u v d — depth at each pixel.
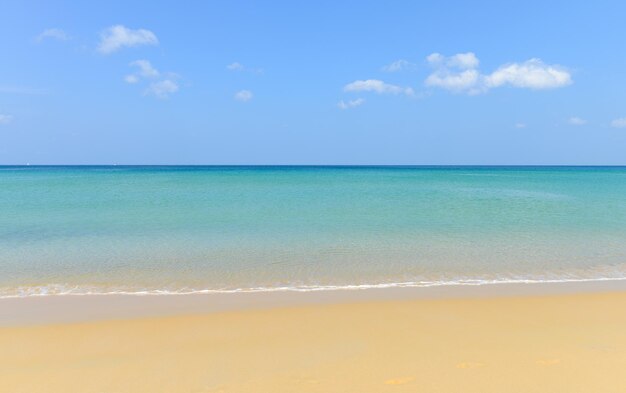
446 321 8.18
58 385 5.78
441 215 22.84
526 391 5.48
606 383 5.69
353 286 10.73
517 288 10.55
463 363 6.32
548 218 21.86
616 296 9.81
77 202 28.48
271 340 7.28
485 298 9.66
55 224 19.45
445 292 10.20
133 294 10.08
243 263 12.93
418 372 6.03
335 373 6.04
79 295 9.99
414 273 11.98
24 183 50.94
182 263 12.89
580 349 6.82
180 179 64.31
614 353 6.67
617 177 80.81
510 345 7.01
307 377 5.92
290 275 11.75
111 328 7.89
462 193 38.38
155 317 8.48
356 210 24.83
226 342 7.22
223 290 10.41
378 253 14.20
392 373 6.01
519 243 15.72
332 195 35.09
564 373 5.96
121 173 95.50
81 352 6.86
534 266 12.72
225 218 21.42
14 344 7.18
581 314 8.57
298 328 7.84
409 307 9.04
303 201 29.92
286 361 6.44
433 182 59.81
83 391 5.62
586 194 37.62
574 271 12.22
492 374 5.96
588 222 20.53
